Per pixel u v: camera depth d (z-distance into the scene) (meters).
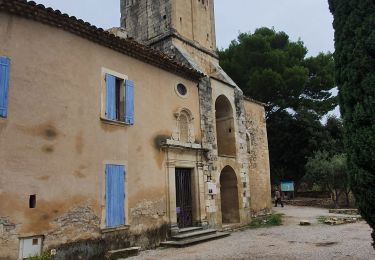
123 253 10.18
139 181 11.60
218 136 17.86
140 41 18.48
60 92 9.57
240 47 29.55
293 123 29.20
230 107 17.66
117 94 11.75
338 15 7.58
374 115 6.63
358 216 18.25
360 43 6.96
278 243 11.41
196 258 9.51
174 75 14.12
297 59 30.42
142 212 11.52
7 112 8.29
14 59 8.63
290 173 30.22
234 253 9.98
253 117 21.44
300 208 24.48
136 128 11.84
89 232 9.71
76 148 9.73
